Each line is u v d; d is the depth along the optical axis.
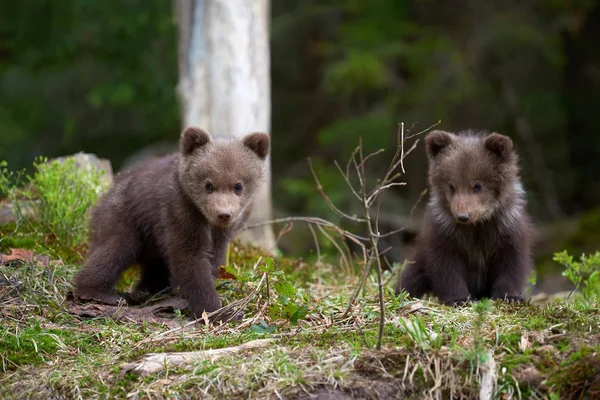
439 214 12.07
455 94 25.09
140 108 25.53
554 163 30.34
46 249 12.57
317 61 29.75
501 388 7.78
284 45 29.42
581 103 29.12
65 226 13.04
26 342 9.30
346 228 24.05
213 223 10.59
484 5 27.64
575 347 8.25
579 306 10.06
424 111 25.33
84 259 12.54
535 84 29.36
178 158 11.33
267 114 16.22
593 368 7.73
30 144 25.33
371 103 28.42
